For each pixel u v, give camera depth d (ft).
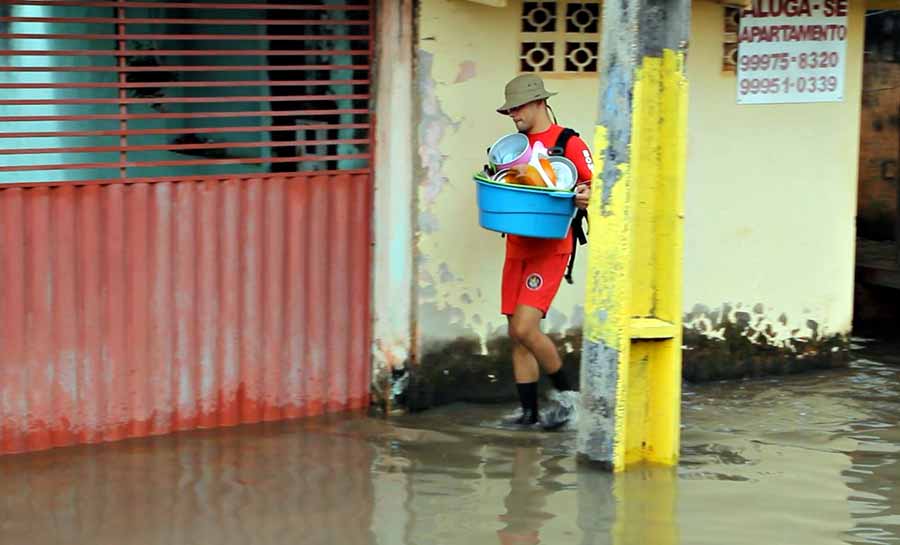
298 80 32.58
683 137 28.43
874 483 29.07
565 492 28.04
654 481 28.86
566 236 31.24
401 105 32.76
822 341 39.32
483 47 33.58
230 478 28.68
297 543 25.03
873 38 52.31
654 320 29.25
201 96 31.71
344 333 33.68
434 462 30.01
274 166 32.50
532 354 32.27
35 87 28.96
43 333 29.66
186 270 31.32
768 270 38.14
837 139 38.45
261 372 32.68
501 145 30.78
